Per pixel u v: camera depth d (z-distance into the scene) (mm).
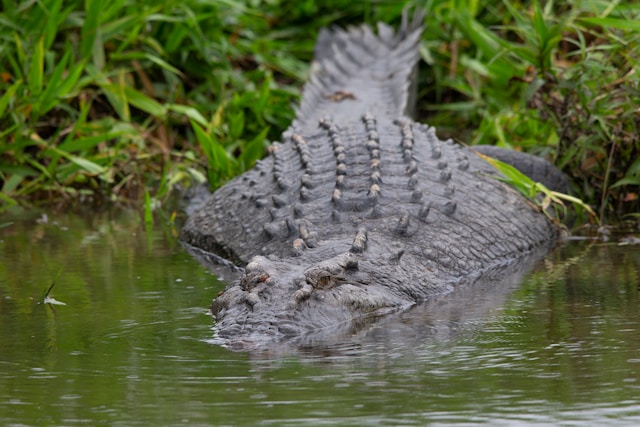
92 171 27438
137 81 32156
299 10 37156
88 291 18031
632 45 25281
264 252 19484
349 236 18844
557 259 20625
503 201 22453
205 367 13195
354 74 31297
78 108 30422
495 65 31625
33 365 13336
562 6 33250
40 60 27625
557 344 14070
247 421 11086
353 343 14398
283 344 14383
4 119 28172
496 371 12828
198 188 29516
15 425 11086
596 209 25625
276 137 32000
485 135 29984
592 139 24547
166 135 30938
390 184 20797
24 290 18125
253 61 35156
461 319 15812
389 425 10922
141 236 23922
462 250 19625
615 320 15367
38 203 28406
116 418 11250
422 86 35531
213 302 16672
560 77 26906
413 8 36688
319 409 11438
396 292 17125
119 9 30422
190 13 30938
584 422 10938
